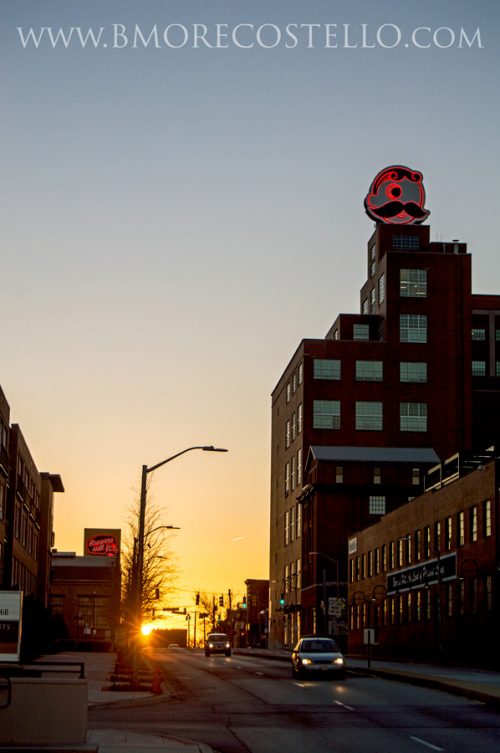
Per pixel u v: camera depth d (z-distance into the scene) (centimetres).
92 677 4519
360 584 9831
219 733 2328
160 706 3069
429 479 8944
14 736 1875
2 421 6544
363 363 11950
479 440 12112
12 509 7125
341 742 2144
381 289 12306
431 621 7412
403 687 3888
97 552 14175
